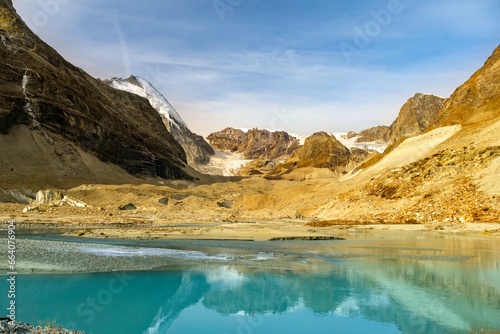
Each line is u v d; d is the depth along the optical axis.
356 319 16.80
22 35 157.38
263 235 47.03
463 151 78.19
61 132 142.25
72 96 154.38
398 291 20.72
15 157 121.06
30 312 16.47
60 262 25.31
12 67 140.12
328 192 107.00
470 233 49.78
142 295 19.86
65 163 132.38
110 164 160.25
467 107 130.38
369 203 78.38
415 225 59.66
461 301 19.08
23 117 132.62
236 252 33.31
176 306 18.34
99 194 99.50
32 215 67.50
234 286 21.83
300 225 65.56
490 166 69.25
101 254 29.16
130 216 76.56
